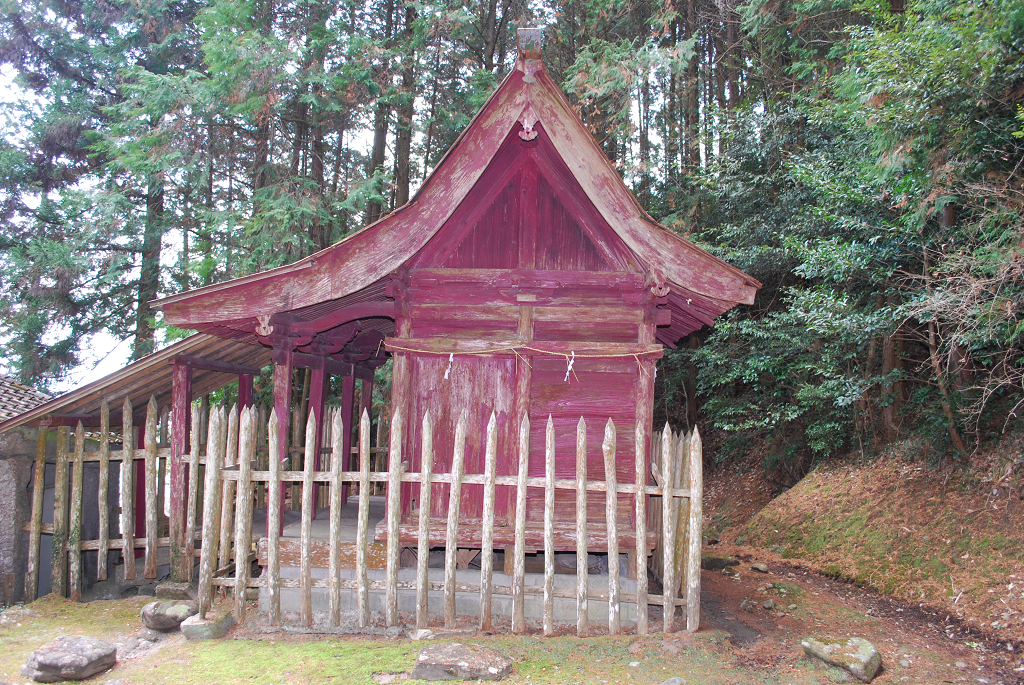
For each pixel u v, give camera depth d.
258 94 15.95
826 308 10.41
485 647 5.71
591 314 7.25
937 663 6.09
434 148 21.64
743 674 5.55
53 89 20.03
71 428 8.78
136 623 7.18
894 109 8.23
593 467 7.08
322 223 16.45
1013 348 8.70
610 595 6.28
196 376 10.12
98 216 18.25
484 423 7.16
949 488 9.52
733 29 17.81
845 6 12.73
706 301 7.12
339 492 6.52
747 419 14.69
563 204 7.39
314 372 9.32
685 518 7.02
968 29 7.41
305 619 6.51
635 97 18.66
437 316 7.31
